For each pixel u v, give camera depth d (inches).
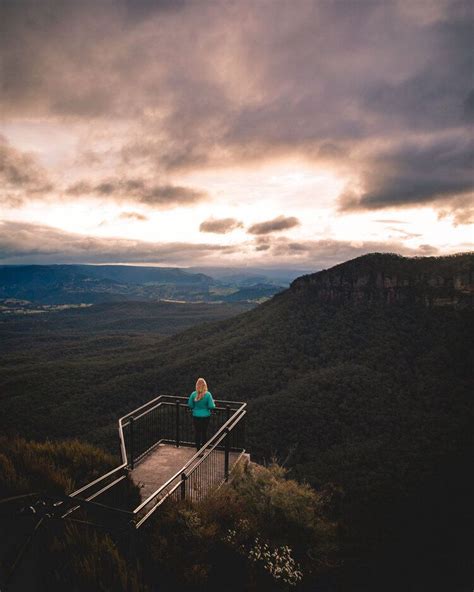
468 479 997.2
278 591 203.6
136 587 155.6
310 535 258.4
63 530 172.2
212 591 184.5
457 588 410.6
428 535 617.6
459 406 1611.7
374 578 325.1
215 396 2085.4
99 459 286.0
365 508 651.5
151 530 205.5
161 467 290.5
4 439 279.7
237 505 247.8
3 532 148.9
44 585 138.6
